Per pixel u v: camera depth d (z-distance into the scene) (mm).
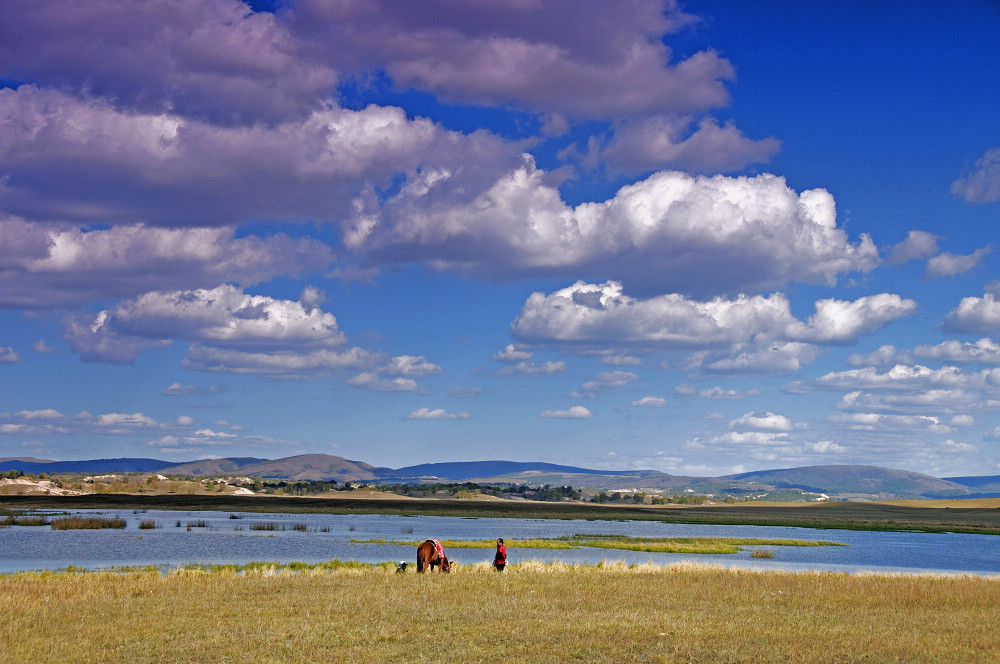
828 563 72250
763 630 25531
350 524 127562
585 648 22281
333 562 52156
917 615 29469
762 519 186750
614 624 25984
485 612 28016
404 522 139250
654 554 75562
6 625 24219
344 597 31047
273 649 21797
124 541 79500
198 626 24750
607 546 82688
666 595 33688
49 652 21156
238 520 136000
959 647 23344
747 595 34062
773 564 69062
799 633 25141
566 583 37562
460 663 20531
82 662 20344
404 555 66500
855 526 158000
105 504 199625
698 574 44188
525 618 26953
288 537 88812
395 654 21438
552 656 21344
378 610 28141
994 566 73875
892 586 38250
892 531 146875
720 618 27766
